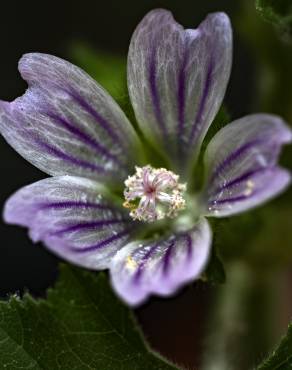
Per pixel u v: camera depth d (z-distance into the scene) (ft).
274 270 0.61
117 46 0.78
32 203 0.45
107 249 0.47
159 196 0.49
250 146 0.43
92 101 0.48
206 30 0.45
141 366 0.48
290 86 0.60
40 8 0.77
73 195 0.47
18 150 0.47
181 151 0.50
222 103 0.47
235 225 0.55
